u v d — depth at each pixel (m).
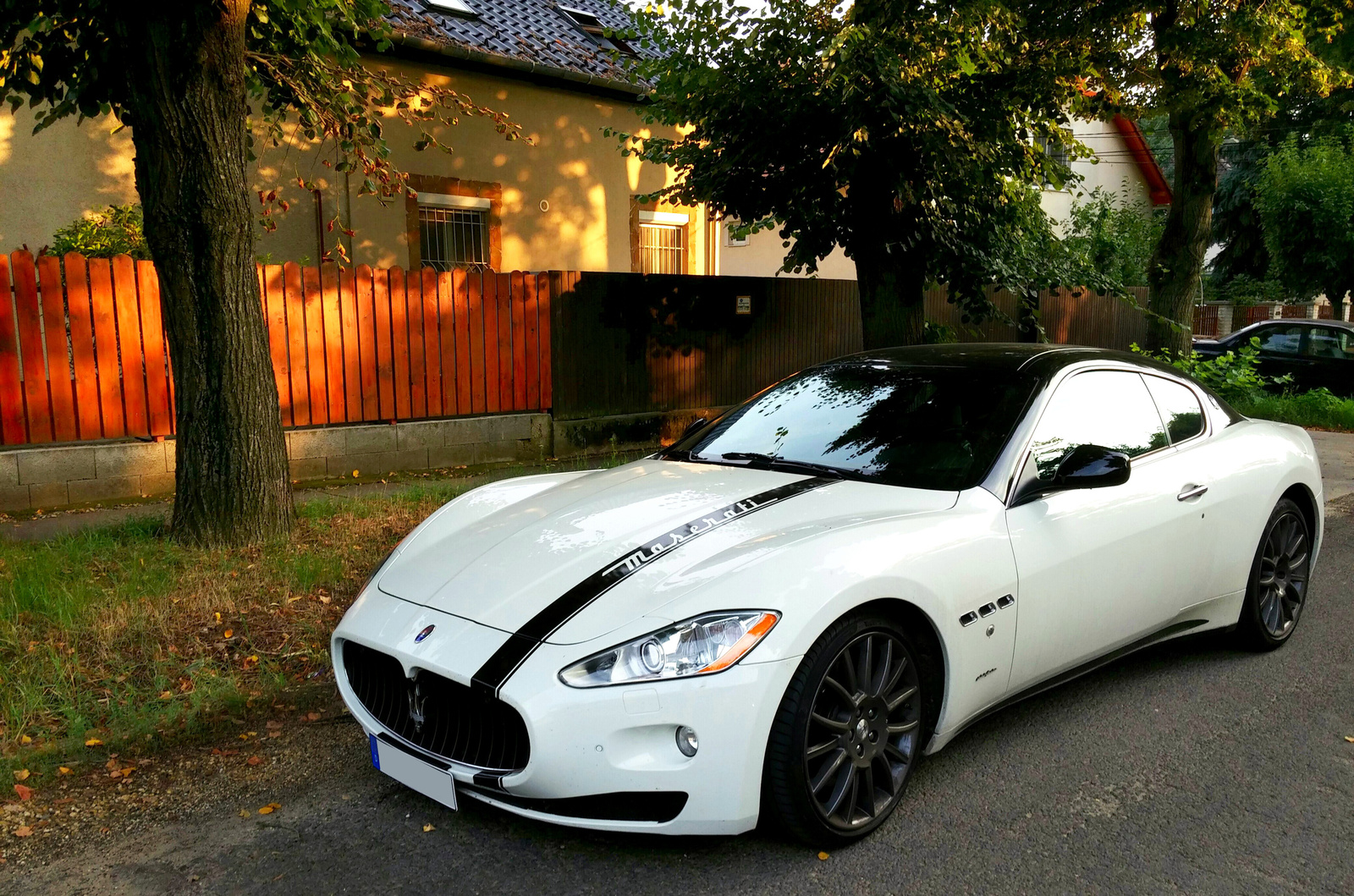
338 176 10.13
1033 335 14.61
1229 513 3.88
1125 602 3.44
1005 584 2.98
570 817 2.41
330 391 7.82
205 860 2.64
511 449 8.90
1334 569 5.70
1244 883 2.49
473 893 2.46
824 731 2.58
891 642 2.71
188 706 3.53
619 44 12.92
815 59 7.96
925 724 2.87
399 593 2.92
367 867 2.59
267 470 5.36
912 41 8.13
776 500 3.07
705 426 4.21
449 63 10.58
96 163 8.87
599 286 9.45
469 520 3.47
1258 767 3.15
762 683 2.39
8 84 5.88
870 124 7.62
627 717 2.33
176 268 5.07
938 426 3.45
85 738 3.29
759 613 2.44
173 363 5.22
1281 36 10.99
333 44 6.27
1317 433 11.93
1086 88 12.18
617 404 9.73
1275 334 15.15
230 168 5.05
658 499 3.20
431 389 8.39
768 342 11.10
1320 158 19.02
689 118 8.76
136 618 4.14
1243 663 4.12
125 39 4.75
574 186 12.13
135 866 2.62
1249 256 29.25
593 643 2.42
